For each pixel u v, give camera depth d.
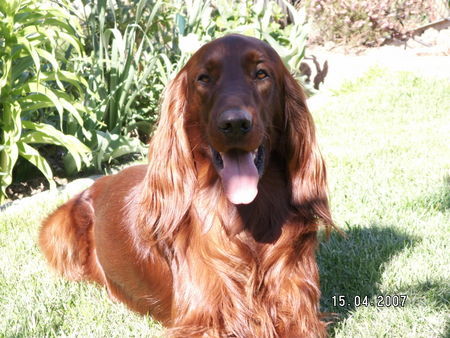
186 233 0.97
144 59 2.38
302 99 0.98
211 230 0.95
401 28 3.87
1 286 1.25
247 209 0.95
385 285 1.17
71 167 2.09
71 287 1.24
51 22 1.83
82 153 1.85
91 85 2.14
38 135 1.83
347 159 1.98
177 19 2.46
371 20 3.75
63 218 1.32
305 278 0.98
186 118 0.97
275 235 0.96
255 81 0.91
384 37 3.78
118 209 1.16
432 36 3.85
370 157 2.00
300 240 0.98
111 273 1.17
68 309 1.15
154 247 1.03
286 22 3.45
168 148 0.97
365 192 1.64
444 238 1.35
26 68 1.85
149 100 2.39
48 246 1.32
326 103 2.93
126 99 2.24
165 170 0.97
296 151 0.97
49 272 1.31
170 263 1.00
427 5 4.12
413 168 1.85
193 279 0.96
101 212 1.22
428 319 1.04
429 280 1.17
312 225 0.98
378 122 2.54
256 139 0.87
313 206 0.98
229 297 0.95
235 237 0.95
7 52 1.75
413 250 1.30
